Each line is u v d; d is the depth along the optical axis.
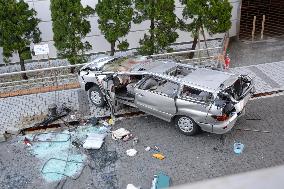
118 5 12.73
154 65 10.14
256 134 9.25
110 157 8.63
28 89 12.10
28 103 11.27
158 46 13.45
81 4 13.20
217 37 16.02
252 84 9.33
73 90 11.90
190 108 8.71
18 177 8.11
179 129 9.27
